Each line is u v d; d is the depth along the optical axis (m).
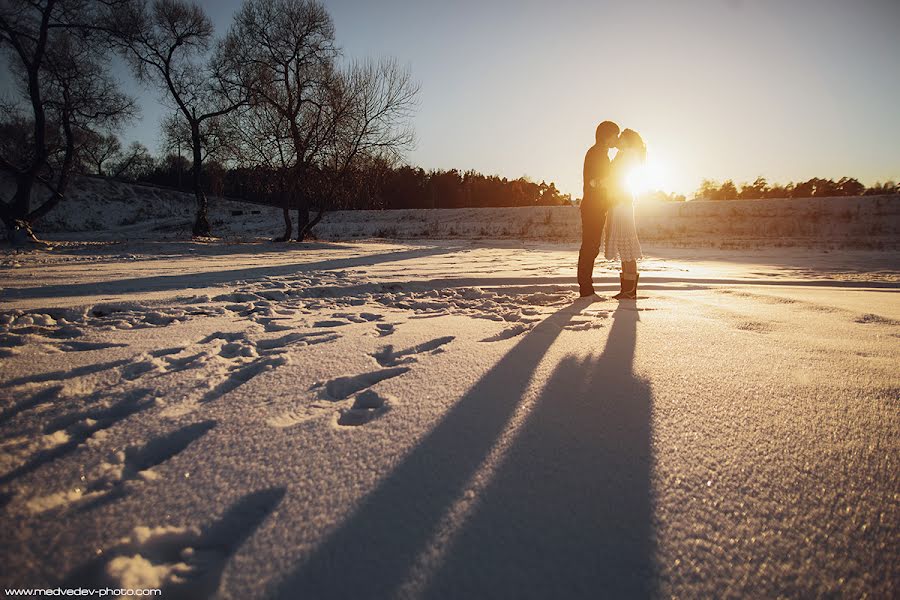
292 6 15.04
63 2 14.77
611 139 3.86
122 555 0.85
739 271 7.69
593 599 0.74
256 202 53.03
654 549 0.84
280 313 3.46
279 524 0.90
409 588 0.76
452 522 0.91
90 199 41.94
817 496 0.99
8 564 0.82
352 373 1.86
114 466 1.15
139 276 5.80
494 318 3.15
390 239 24.62
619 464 1.13
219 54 16.56
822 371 1.84
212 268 7.07
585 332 2.58
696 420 1.38
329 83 15.11
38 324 2.95
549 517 0.92
